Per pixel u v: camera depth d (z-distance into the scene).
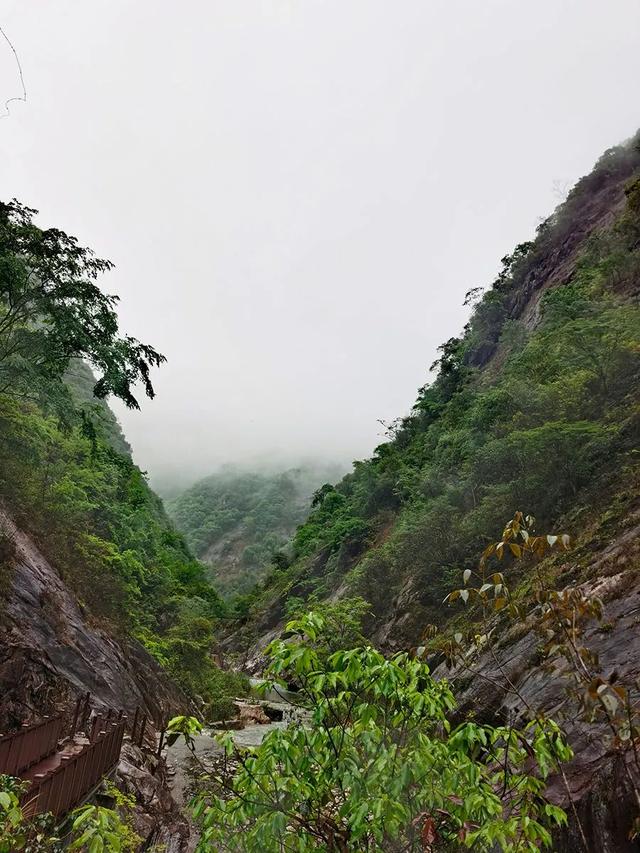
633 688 5.82
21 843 3.32
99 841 2.91
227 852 3.36
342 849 3.02
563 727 5.98
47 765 6.77
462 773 3.12
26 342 13.46
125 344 14.10
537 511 18.25
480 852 3.21
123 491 35.38
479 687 9.45
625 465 15.41
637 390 18.75
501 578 3.28
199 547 198.62
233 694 23.34
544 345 27.22
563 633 3.08
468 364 58.34
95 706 11.19
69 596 13.77
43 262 12.84
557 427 18.41
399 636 21.83
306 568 55.38
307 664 3.12
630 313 22.02
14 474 15.02
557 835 4.99
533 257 59.81
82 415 15.03
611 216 49.12
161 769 10.09
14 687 9.48
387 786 2.93
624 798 4.48
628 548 9.70
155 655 19.06
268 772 3.14
